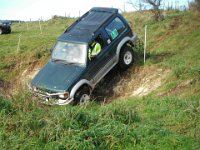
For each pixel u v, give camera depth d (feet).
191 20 63.21
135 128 31.35
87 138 29.43
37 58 66.33
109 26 51.52
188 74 43.80
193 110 34.24
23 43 77.30
